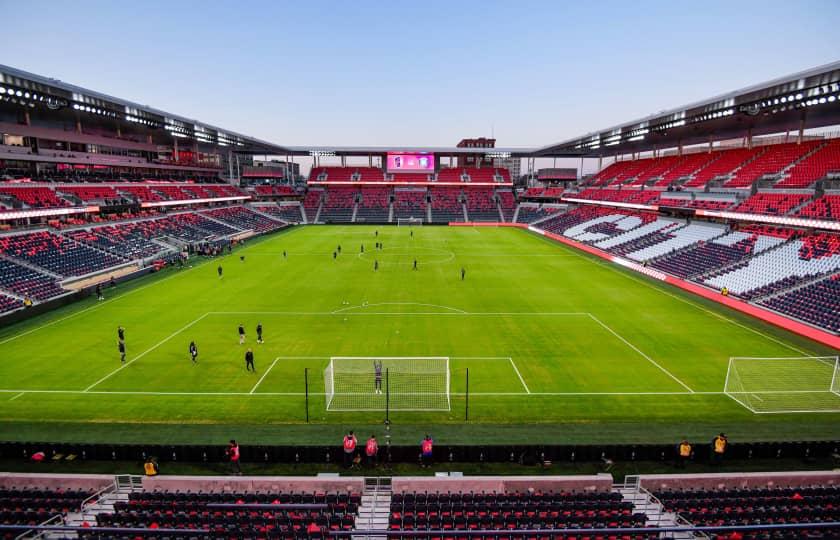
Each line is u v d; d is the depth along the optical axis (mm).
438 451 17156
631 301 38938
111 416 20125
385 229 92562
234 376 24219
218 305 37312
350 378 24078
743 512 12656
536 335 30547
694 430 19062
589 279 47469
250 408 20938
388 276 48375
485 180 113750
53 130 57031
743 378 24062
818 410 20797
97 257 48000
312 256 60562
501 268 53094
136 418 19984
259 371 24844
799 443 17125
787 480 14672
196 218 76062
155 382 23438
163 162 79000
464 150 108812
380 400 21781
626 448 17188
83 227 53625
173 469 16672
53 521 12672
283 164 132250
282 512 12922
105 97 46469
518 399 21906
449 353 27516
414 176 114625
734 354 27359
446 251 65062
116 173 68312
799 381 23703
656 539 11594
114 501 14125
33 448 16953
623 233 66188
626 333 30953
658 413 20578
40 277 39906
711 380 23859
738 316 34781
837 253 37219
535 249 67375
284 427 19328
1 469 16484
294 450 17094
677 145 81812
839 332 28984
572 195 94812
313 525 11930
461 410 20859
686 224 59125
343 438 18469
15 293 35969
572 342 29266
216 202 90812
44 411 20500
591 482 14555
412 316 34562
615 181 87312
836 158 46531
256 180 122000
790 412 20625
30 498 13930
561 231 81000
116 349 27781
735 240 48375
